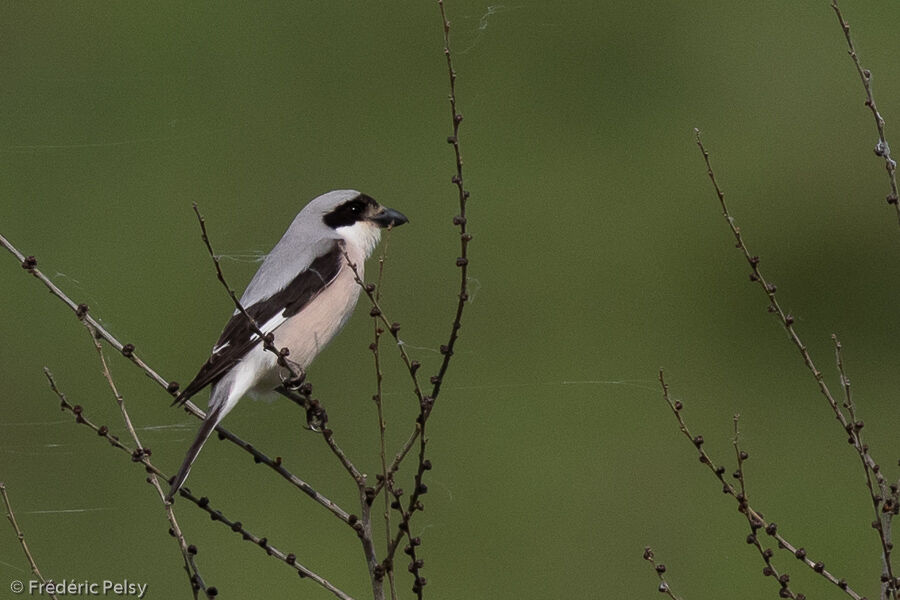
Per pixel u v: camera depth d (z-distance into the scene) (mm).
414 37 17312
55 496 11750
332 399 12805
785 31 17703
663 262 15234
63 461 12102
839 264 15422
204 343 13523
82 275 14352
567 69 17500
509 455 12539
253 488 11961
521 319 14281
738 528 11805
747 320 14812
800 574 11328
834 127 16891
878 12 17844
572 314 14445
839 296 15117
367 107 16766
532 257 15328
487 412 12969
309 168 16188
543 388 13523
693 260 15289
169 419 12266
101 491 11844
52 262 14367
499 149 16594
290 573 11312
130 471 12000
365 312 13242
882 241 15477
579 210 15805
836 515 11922
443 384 13195
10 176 15492
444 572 11227
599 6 17812
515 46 17516
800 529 11773
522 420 12969
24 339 13281
